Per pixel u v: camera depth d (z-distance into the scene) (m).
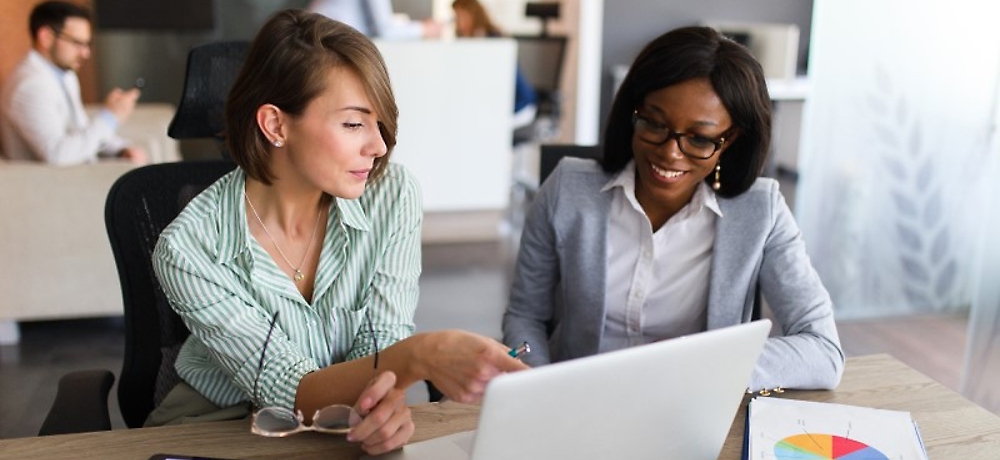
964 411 1.23
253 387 1.20
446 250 4.46
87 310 3.10
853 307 3.49
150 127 4.09
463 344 1.03
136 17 5.71
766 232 1.47
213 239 1.24
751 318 1.57
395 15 6.43
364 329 1.33
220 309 1.21
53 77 3.24
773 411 1.18
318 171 1.16
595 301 1.54
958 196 3.41
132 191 1.40
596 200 1.54
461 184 4.55
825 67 3.27
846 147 3.33
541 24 6.47
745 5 5.93
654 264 1.54
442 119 4.41
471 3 5.10
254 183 1.27
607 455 0.92
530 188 5.56
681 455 1.00
